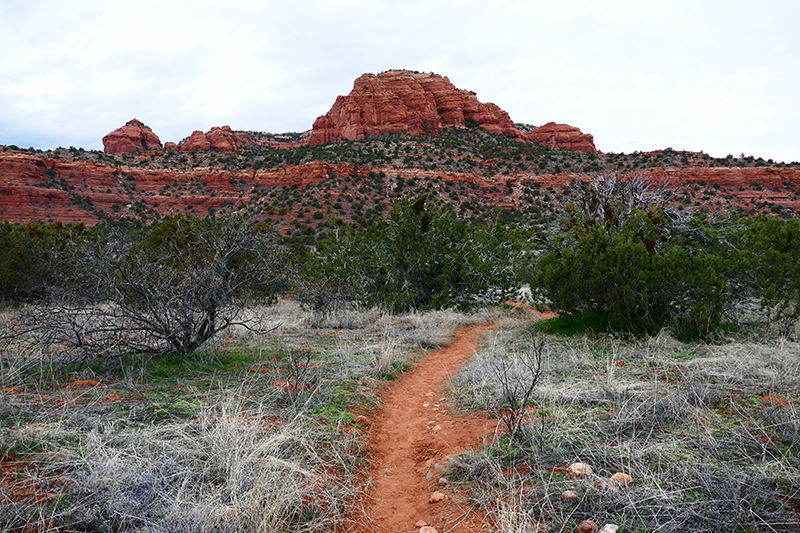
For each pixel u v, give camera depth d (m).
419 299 14.35
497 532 2.55
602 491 2.75
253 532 2.39
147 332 6.01
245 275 7.02
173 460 3.08
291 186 67.19
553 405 4.36
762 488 2.62
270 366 6.28
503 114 129.50
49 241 15.81
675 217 11.41
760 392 4.47
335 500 2.88
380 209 59.66
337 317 12.09
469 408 4.87
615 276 8.35
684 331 7.89
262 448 3.15
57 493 2.65
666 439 3.48
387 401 5.52
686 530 2.37
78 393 4.52
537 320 11.62
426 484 3.42
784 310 8.02
